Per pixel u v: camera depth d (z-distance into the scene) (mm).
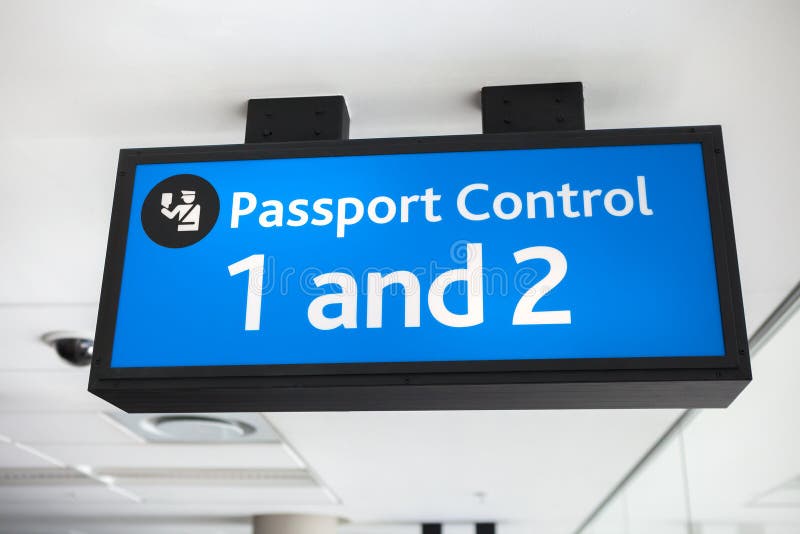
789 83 2002
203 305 1623
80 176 2512
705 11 1784
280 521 8289
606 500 7469
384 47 1918
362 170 1709
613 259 1576
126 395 1598
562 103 1991
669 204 1612
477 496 7328
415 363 1527
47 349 3994
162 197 1728
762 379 3629
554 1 1770
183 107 2137
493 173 1671
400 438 5434
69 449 6051
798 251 2820
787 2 1745
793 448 3146
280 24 1855
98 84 2059
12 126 2244
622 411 4805
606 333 1521
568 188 1642
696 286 1546
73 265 3107
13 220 2787
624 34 1858
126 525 9062
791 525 3156
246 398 1617
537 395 1564
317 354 1557
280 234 1672
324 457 5992
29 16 1829
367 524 9008
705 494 4562
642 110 2115
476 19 1826
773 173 2377
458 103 2102
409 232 1642
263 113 2072
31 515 8562
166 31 1877
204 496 7520
